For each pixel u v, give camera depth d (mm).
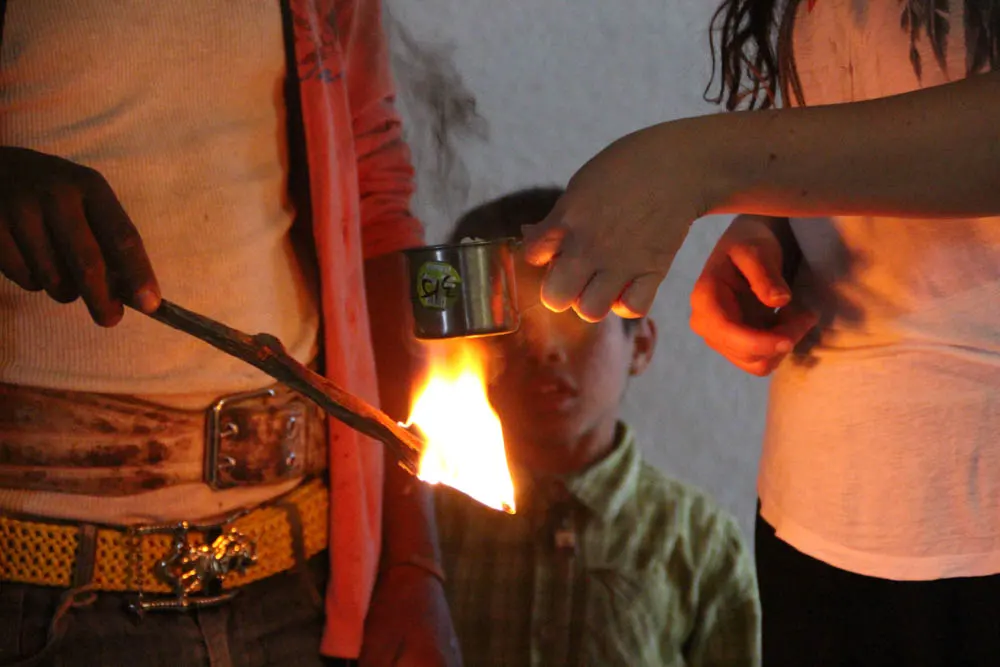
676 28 3482
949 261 1529
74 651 1505
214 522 1586
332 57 1808
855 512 1614
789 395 1753
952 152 1304
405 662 1761
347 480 1742
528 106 3439
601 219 1312
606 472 2615
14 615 1502
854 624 1660
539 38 3426
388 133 2043
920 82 1513
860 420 1608
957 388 1538
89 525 1519
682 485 2725
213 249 1600
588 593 2510
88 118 1544
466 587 2533
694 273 3549
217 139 1608
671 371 3568
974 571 1543
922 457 1555
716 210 1350
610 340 2592
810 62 1680
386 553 1902
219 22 1610
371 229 2012
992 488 1535
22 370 1520
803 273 1805
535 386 2543
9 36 1542
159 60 1569
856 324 1637
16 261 1356
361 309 1844
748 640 2590
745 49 2043
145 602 1544
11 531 1507
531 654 2479
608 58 3475
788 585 1754
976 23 1460
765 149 1314
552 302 1337
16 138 1542
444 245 1355
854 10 1583
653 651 2510
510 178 3439
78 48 1535
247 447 1604
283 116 1743
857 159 1311
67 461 1520
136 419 1540
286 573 1684
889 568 1583
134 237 1325
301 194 1779
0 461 1526
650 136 1333
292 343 1724
